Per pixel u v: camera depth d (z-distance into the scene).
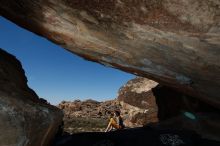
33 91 5.62
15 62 6.09
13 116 3.64
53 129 4.71
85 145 5.56
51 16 5.75
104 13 4.86
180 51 5.16
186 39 4.65
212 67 5.28
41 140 4.23
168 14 4.23
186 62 5.55
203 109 10.19
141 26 4.80
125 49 6.00
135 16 4.60
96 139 5.79
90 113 73.12
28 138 3.76
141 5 4.29
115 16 4.80
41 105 4.27
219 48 4.53
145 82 22.78
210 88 6.53
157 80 7.94
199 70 5.64
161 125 9.47
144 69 6.96
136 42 5.51
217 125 8.55
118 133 5.96
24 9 5.86
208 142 6.00
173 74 6.59
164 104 12.50
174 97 11.84
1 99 3.63
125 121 21.69
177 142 5.74
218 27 4.05
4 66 5.09
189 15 4.07
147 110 20.83
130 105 22.09
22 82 5.38
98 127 34.91
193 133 6.12
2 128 3.54
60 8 5.26
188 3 3.88
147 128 6.40
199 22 4.11
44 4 5.30
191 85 6.96
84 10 5.00
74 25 5.79
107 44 6.09
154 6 4.20
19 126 3.65
